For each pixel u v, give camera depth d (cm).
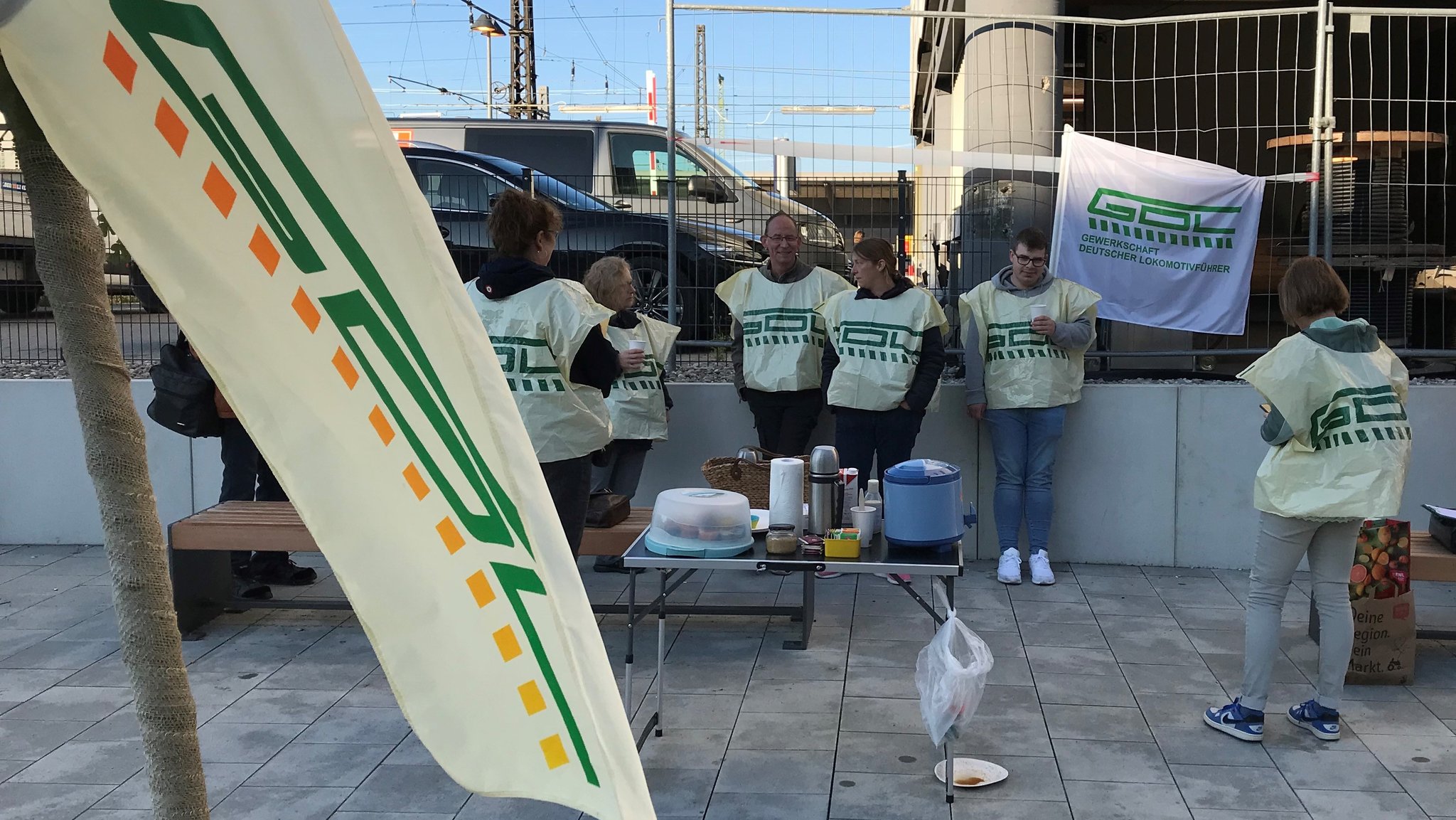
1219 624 540
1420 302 680
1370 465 375
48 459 698
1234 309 655
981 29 747
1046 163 677
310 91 110
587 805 122
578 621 116
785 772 377
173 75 114
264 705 442
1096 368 702
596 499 530
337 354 120
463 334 110
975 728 415
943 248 695
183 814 160
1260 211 652
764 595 596
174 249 119
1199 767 379
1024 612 562
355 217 112
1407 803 351
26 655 500
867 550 379
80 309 149
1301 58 688
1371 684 457
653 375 627
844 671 478
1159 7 1115
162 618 158
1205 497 644
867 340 598
